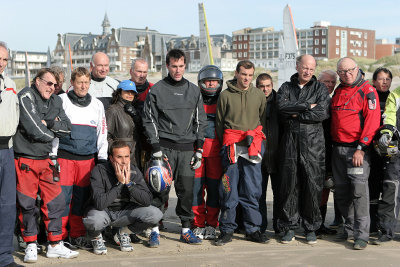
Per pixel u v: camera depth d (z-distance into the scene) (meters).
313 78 5.76
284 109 5.59
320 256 5.25
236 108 5.71
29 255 4.99
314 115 5.53
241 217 6.38
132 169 5.43
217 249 5.54
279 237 6.16
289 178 5.68
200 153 5.61
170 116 5.55
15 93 4.81
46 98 5.00
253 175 5.70
